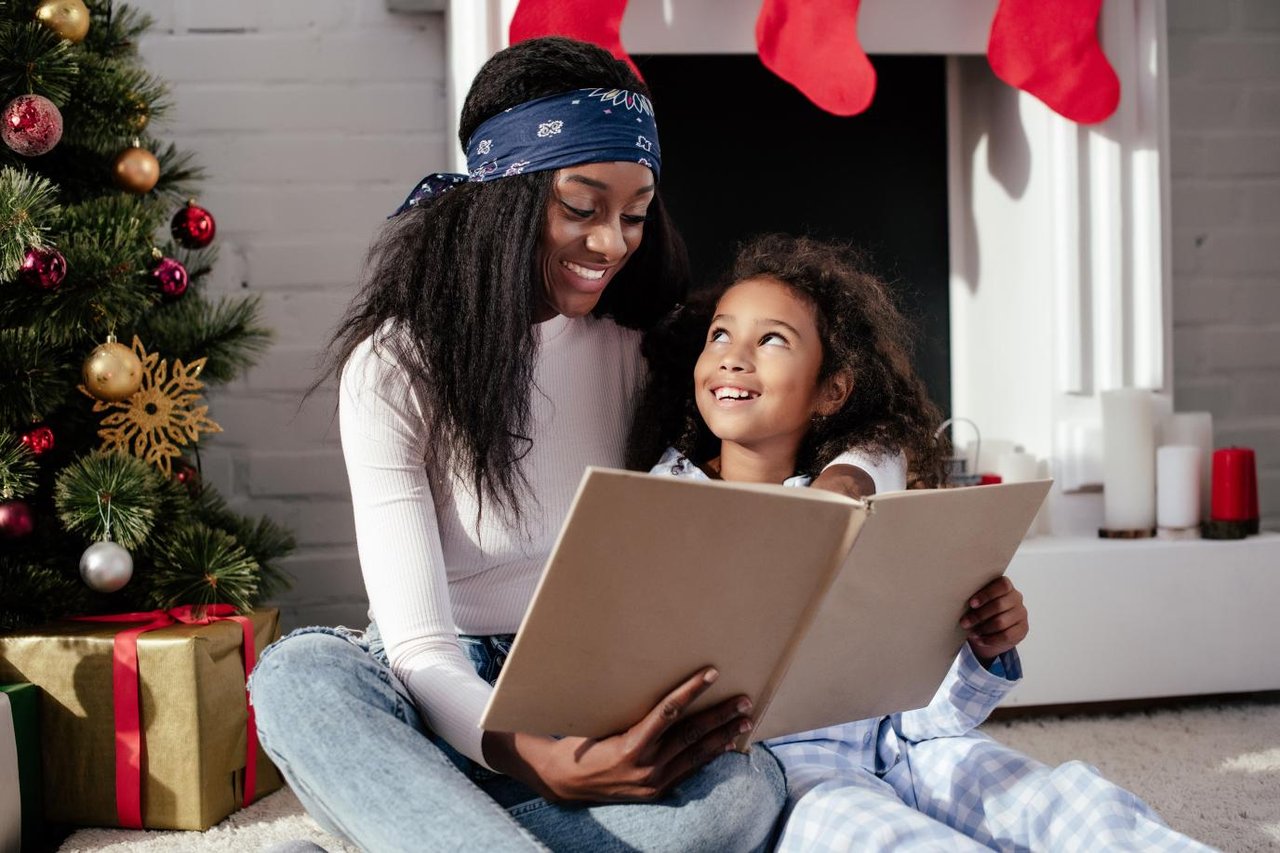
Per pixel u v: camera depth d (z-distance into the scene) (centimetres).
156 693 154
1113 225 206
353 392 119
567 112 120
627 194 122
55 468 176
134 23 215
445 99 223
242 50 220
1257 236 238
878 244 226
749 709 100
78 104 172
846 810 106
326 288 222
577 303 126
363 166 222
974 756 121
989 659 120
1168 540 200
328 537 222
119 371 165
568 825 103
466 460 120
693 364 139
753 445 134
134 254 166
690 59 219
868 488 126
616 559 87
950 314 231
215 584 166
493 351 120
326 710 101
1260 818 151
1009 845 114
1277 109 237
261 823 157
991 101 221
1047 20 199
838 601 99
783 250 144
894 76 226
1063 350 207
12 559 169
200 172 217
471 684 106
